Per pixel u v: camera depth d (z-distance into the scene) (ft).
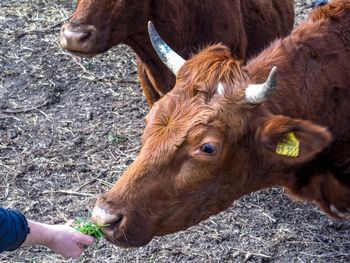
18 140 13.42
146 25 11.61
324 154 9.76
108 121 13.87
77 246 8.56
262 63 9.34
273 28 13.00
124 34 11.48
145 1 11.40
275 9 13.09
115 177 12.63
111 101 14.39
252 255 11.21
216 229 11.60
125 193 8.67
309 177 9.84
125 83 14.88
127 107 14.23
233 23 12.05
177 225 8.91
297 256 11.23
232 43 12.10
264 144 8.68
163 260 11.14
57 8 17.56
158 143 8.55
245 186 9.11
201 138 8.46
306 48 9.51
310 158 8.71
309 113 9.41
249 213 11.89
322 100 9.48
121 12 11.25
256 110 8.69
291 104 9.23
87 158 13.01
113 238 8.75
